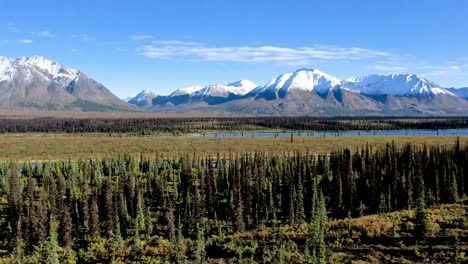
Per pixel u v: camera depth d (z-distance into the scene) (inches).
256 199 4471.0
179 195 5191.9
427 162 5265.8
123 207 4200.3
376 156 5954.7
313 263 2487.7
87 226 4158.5
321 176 5974.4
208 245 3284.9
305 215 4173.2
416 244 2694.4
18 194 4537.4
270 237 3267.7
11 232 3905.0
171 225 3752.5
